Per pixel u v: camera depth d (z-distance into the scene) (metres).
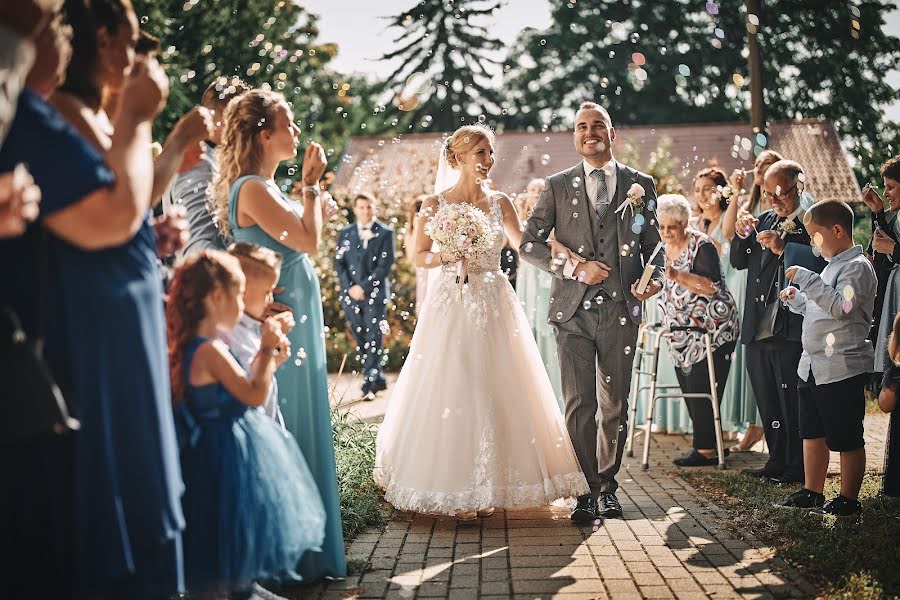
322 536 3.06
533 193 8.05
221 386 2.96
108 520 2.16
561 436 4.89
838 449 4.70
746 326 5.84
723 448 6.52
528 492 4.65
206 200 3.85
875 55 19.41
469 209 4.93
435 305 4.92
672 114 23.84
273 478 2.94
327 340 13.69
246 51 12.83
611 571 3.96
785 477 5.73
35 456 2.09
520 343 4.94
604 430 5.05
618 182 4.99
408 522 4.87
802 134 20.19
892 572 3.69
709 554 4.19
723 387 6.55
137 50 2.58
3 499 2.07
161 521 2.27
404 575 3.94
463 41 21.48
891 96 19.38
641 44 23.72
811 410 4.95
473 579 3.88
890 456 4.80
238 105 3.70
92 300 2.18
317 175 3.74
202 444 2.91
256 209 3.58
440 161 5.50
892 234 5.16
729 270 7.42
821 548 4.08
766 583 3.75
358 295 10.45
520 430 4.73
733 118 23.62
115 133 2.22
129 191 2.16
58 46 2.17
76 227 2.12
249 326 3.35
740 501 5.25
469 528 4.73
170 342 2.97
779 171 5.50
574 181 5.02
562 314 4.97
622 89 23.94
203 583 2.85
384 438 5.04
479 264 4.93
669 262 6.59
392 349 14.11
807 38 19.77
